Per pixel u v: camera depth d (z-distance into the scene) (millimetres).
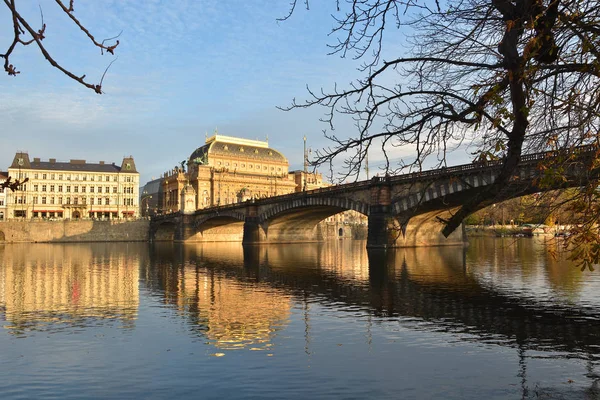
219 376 17703
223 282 43375
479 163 10555
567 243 9422
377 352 20609
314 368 18531
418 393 16047
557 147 9648
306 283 42562
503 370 18219
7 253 89188
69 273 51469
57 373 18078
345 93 10078
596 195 8922
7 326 25625
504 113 8875
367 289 38469
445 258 68375
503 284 40625
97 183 184000
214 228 161125
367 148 10148
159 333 23984
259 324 25906
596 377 17406
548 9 8375
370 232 84562
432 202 72312
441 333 23734
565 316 27484
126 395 15977
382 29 9430
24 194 173500
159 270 55094
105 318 27594
